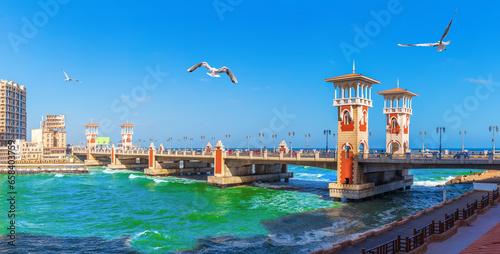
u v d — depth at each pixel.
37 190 90.06
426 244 30.75
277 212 59.41
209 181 94.06
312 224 50.97
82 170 137.88
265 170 104.31
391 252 29.72
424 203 66.12
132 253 39.62
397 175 81.94
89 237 46.00
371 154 71.50
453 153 70.44
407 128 91.94
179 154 112.75
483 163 53.75
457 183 97.38
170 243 42.81
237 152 91.12
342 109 68.69
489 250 26.22
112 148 158.00
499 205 49.81
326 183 100.94
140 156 137.75
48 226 51.69
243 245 41.69
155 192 84.81
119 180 112.12
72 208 65.25
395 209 60.62
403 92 89.19
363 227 48.75
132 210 62.91
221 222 52.88
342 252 30.97
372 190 69.00
